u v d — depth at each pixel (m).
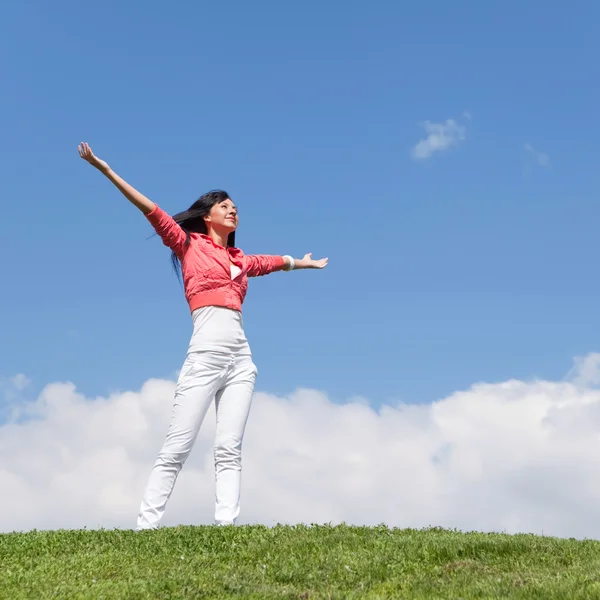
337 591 6.18
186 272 8.65
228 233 9.02
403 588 6.44
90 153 7.92
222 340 8.40
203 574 6.69
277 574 6.80
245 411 8.54
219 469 8.42
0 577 6.46
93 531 8.34
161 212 8.44
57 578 6.52
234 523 8.34
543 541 7.94
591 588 5.95
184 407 8.27
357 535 8.20
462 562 7.13
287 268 9.58
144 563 7.04
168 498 8.32
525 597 5.93
